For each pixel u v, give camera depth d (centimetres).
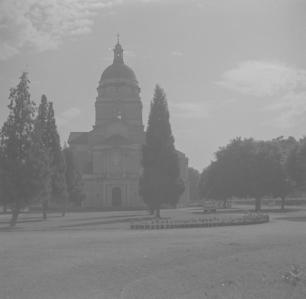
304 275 1784
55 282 1825
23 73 5841
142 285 1747
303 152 9406
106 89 14062
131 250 2631
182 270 1995
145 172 7794
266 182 9462
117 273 1981
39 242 3209
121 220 6638
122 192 12781
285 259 2114
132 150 13100
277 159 9694
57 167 8125
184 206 13338
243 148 10100
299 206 11706
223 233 3762
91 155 13925
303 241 2817
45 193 5944
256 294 1570
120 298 1578
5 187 5628
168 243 2952
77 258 2369
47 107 8156
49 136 8106
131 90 14088
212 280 1792
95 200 12812
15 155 5716
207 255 2370
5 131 5731
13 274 1980
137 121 13962
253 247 2616
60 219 7481
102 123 13950
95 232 4247
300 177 9519
